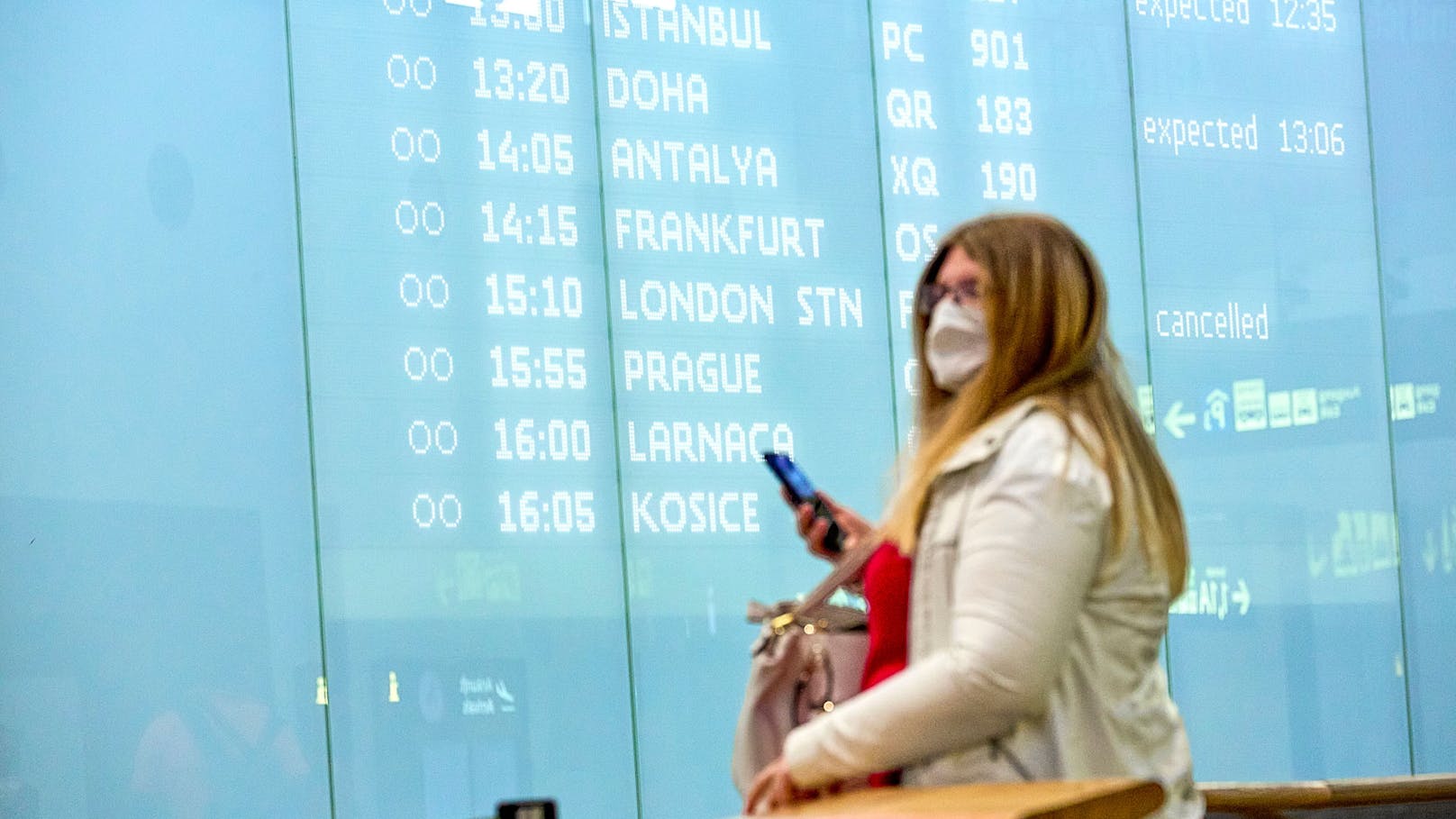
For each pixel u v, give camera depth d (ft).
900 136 27.68
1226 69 29.73
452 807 24.14
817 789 8.55
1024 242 8.95
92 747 22.71
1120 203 28.84
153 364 23.47
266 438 23.91
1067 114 28.73
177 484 23.43
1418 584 29.63
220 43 24.23
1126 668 8.48
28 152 23.18
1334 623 29.09
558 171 25.70
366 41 24.98
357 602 24.06
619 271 25.81
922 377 9.48
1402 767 29.17
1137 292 28.73
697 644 25.52
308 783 23.53
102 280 23.35
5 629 22.47
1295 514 29.14
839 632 9.91
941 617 8.46
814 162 27.12
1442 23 30.60
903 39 27.94
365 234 24.66
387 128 24.93
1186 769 8.61
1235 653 28.53
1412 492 29.81
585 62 26.08
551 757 24.67
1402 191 30.42
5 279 22.93
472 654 24.47
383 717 23.97
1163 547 8.76
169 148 23.82
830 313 26.86
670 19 26.61
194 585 23.36
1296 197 29.81
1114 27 29.17
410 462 24.49
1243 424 29.01
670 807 25.16
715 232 26.40
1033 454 8.29
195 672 23.22
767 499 26.09
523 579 24.81
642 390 25.67
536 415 25.13
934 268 9.40
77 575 22.86
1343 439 29.53
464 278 25.03
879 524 10.26
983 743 8.25
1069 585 8.09
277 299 24.14
